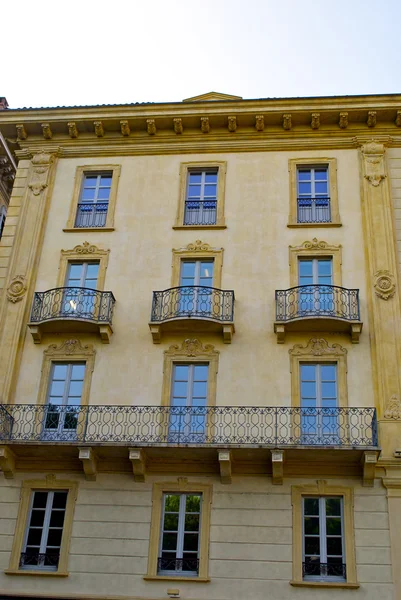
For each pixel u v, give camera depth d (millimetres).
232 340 21312
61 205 24703
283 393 20391
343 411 19750
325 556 18281
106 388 20984
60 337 21906
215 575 18094
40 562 18859
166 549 18797
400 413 19656
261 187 24203
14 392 21156
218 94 27656
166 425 20109
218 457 18844
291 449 18578
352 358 20703
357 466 19062
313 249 22703
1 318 22359
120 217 24125
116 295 22516
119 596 18016
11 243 23938
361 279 22078
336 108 24500
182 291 22016
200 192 24656
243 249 22938
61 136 26000
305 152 24812
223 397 20484
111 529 18969
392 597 17406
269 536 18484
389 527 18281
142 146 25531
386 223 22828
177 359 21203
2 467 19703
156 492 19344
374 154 24250
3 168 29938
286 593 17703
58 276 23203
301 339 21141
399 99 24312
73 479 19750
